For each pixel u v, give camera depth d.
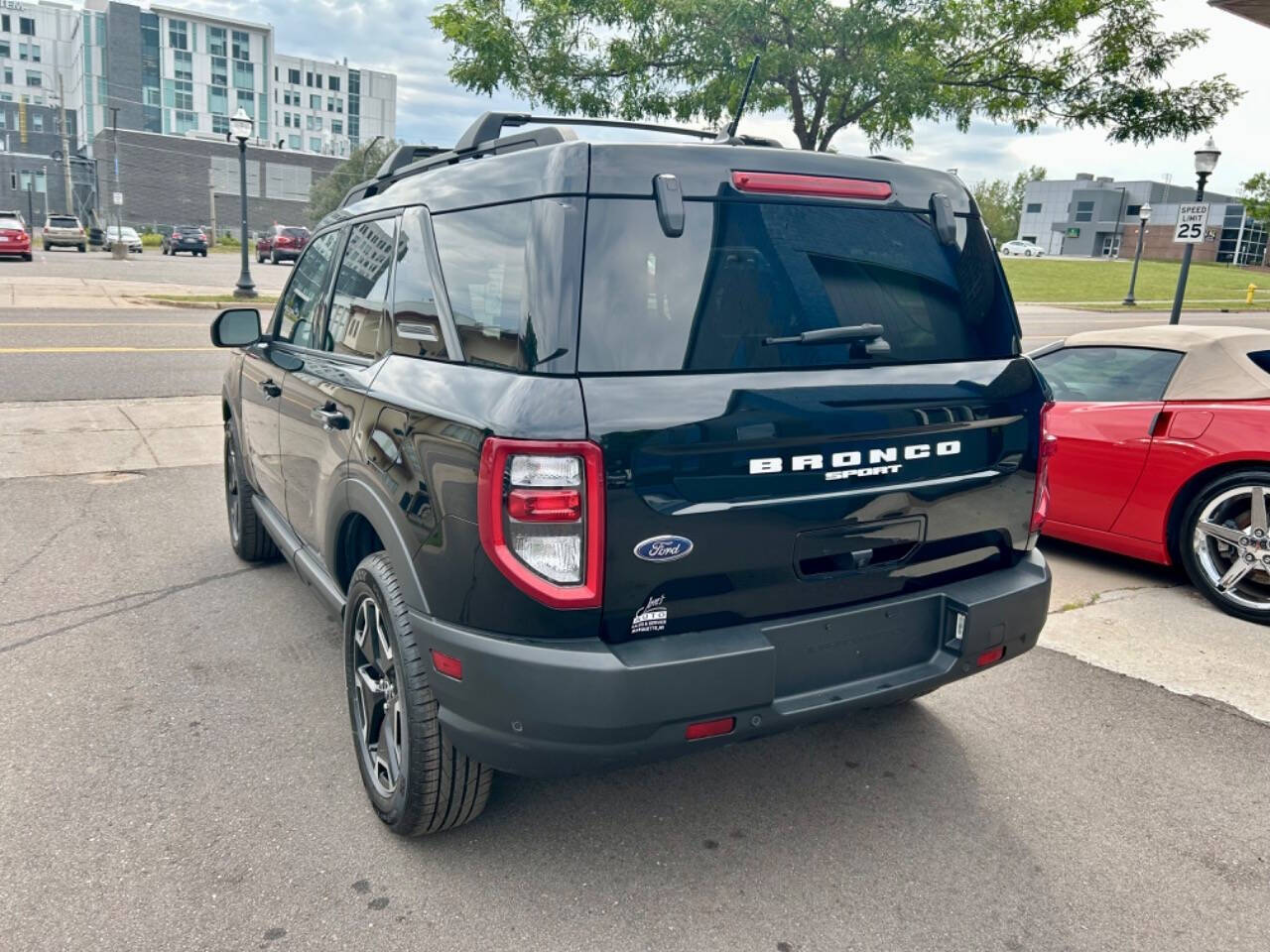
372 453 2.87
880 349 2.72
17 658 4.12
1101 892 2.75
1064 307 34.97
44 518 6.17
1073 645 4.54
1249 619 4.84
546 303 2.36
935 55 8.85
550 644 2.34
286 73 113.81
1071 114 9.10
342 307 3.59
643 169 2.46
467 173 2.87
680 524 2.38
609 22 8.80
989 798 3.22
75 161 95.31
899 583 2.83
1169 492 5.13
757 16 8.03
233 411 5.07
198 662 4.12
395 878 2.73
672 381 2.40
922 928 2.58
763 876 2.79
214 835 2.91
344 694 3.85
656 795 3.21
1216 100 8.73
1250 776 3.39
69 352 13.10
